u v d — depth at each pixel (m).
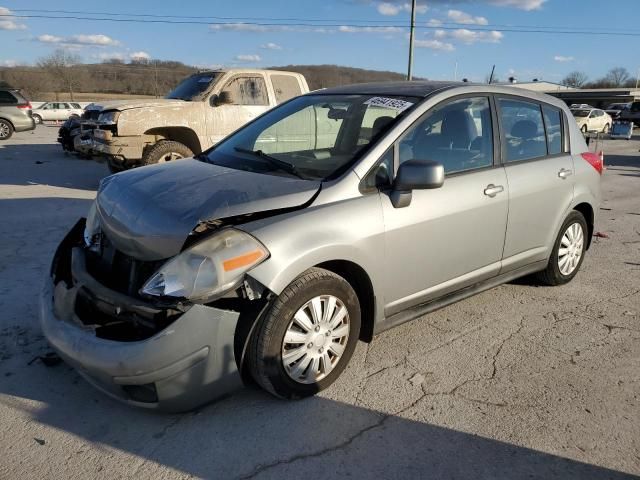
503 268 4.22
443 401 3.18
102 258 3.22
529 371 3.54
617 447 2.83
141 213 3.02
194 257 2.69
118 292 2.85
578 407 3.16
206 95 9.20
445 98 3.80
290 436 2.84
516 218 4.16
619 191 10.77
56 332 2.90
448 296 3.87
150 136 8.95
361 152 3.39
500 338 3.99
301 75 10.33
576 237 4.95
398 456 2.72
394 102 3.74
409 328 4.11
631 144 23.84
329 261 3.10
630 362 3.69
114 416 2.97
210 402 2.88
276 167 3.53
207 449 2.73
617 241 6.77
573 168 4.71
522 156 4.33
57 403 3.07
